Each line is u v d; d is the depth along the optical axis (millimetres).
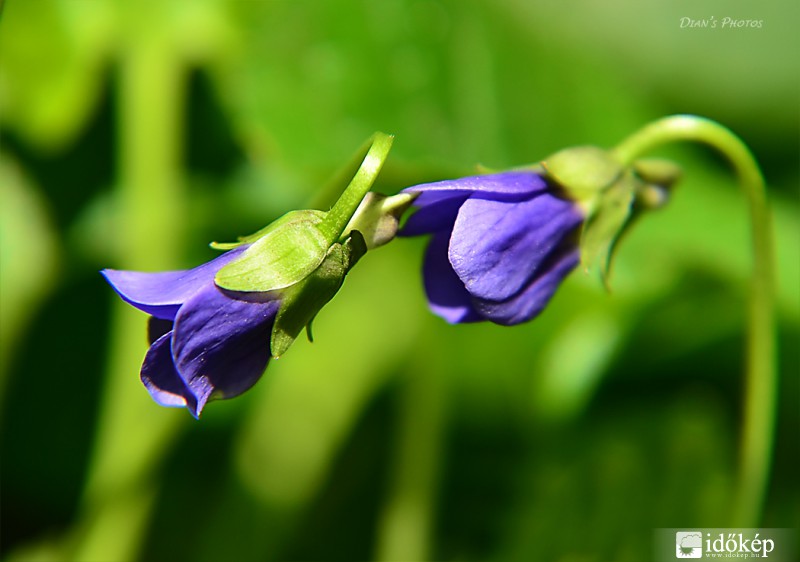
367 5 215
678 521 203
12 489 226
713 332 203
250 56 210
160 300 129
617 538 203
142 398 196
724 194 224
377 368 210
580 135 220
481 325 207
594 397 211
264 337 132
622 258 204
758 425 168
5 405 226
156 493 196
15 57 203
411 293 212
